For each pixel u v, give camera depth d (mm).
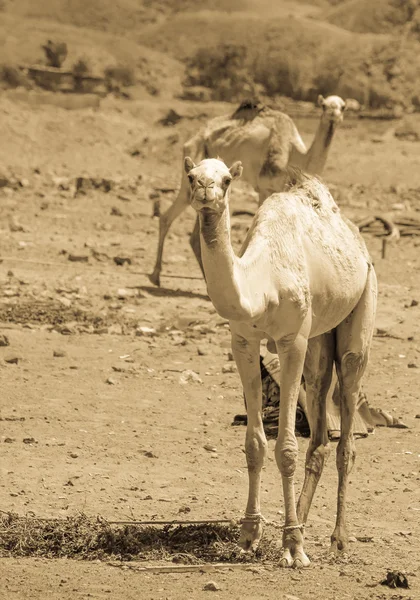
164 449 38344
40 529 28922
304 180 29938
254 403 27500
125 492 33375
